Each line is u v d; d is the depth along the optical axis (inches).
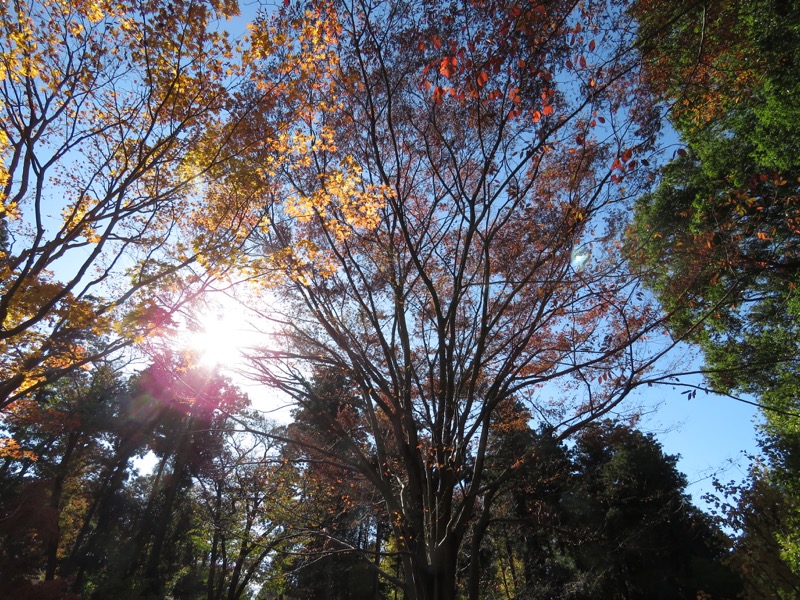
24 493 813.9
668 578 886.4
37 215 294.8
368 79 379.9
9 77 284.4
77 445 1024.9
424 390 452.1
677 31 309.9
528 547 704.4
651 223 498.6
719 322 489.4
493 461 493.4
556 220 378.6
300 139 348.2
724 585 875.4
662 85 323.9
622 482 943.0
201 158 320.5
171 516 1111.6
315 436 582.6
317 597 1053.8
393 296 441.1
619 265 358.9
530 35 241.0
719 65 361.7
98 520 1213.1
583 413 355.6
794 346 464.4
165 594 1055.6
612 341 364.5
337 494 565.9
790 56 365.7
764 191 386.6
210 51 290.7
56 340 343.3
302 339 425.4
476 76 250.8
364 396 438.6
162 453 1090.7
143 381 955.3
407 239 374.0
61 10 280.2
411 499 358.6
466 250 378.0
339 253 442.3
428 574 321.4
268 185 358.9
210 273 315.6
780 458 631.2
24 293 295.4
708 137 478.3
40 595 684.1
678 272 373.7
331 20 318.7
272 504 722.8
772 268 353.4
